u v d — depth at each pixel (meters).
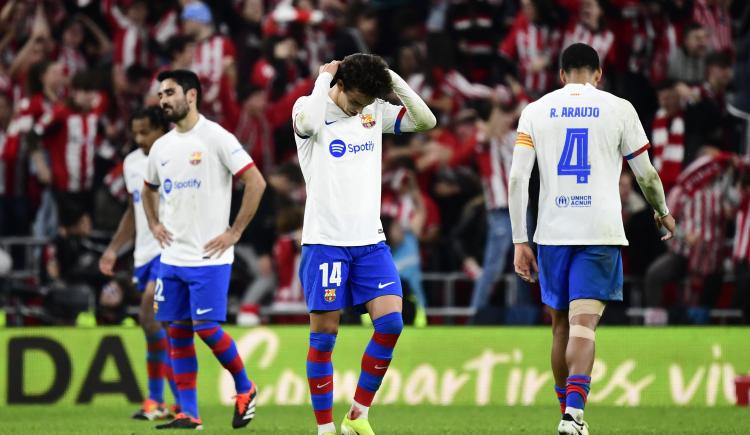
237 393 26.86
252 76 48.00
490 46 48.22
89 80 45.97
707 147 43.22
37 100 47.12
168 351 31.06
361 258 21.91
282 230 41.88
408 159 43.44
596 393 35.56
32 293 41.28
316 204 21.83
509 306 41.25
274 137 46.66
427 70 46.38
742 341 35.66
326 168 21.78
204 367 35.91
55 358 35.53
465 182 44.31
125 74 47.38
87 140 45.47
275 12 49.12
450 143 44.88
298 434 24.72
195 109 26.89
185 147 26.72
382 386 35.97
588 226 21.59
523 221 22.16
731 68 46.59
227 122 46.25
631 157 21.88
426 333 36.22
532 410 33.59
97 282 41.53
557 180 21.81
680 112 43.31
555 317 22.88
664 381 35.59
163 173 26.86
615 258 21.69
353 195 21.80
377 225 22.06
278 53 47.66
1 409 34.25
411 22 48.47
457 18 48.28
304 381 35.75
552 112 21.91
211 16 47.47
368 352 21.89
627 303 42.22
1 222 46.69
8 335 35.47
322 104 21.33
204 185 26.67
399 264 41.59
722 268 41.66
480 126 43.44
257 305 40.97
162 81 26.61
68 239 41.75
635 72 46.94
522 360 35.97
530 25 47.34
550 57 47.50
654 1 47.72
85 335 35.72
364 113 22.06
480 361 36.03
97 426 28.05
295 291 41.75
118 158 44.84
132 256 41.41
